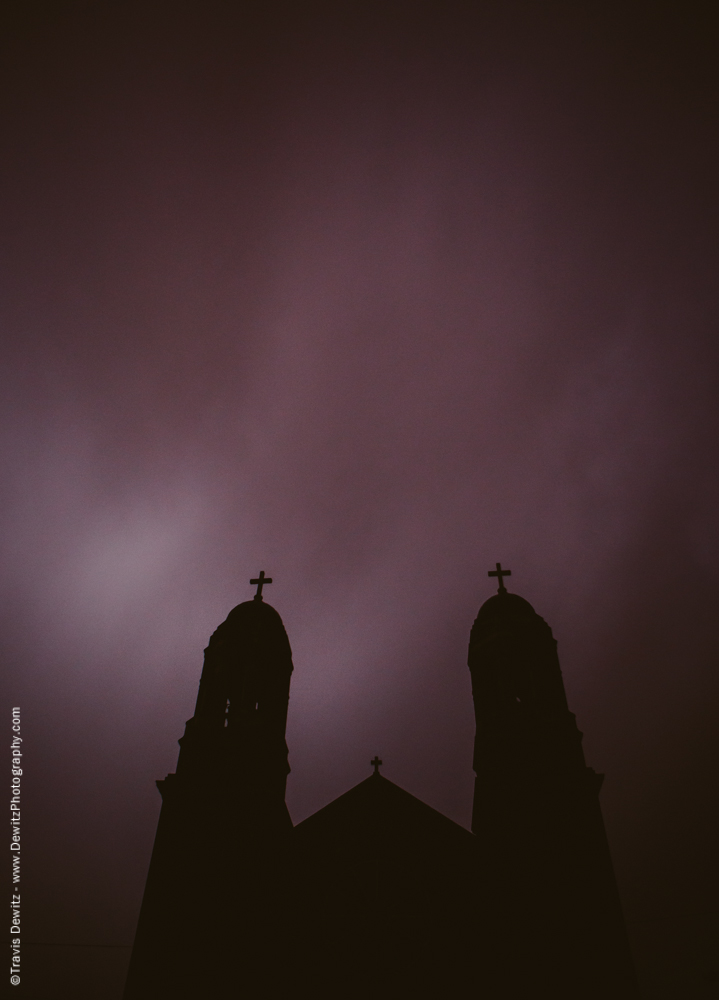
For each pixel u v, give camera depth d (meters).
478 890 20.08
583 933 18.33
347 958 19.22
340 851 21.47
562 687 23.95
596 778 21.16
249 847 20.78
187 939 19.14
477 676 25.12
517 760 21.88
